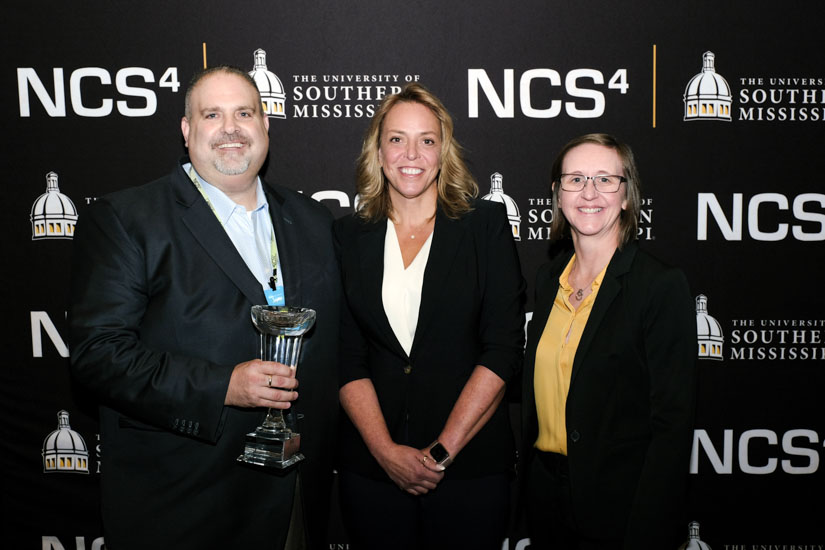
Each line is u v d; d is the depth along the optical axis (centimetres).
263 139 166
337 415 173
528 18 223
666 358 140
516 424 238
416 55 224
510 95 226
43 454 237
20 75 223
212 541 155
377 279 168
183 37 223
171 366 147
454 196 176
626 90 225
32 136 226
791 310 232
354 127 228
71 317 152
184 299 152
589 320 145
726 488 237
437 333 164
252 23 223
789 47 224
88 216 157
